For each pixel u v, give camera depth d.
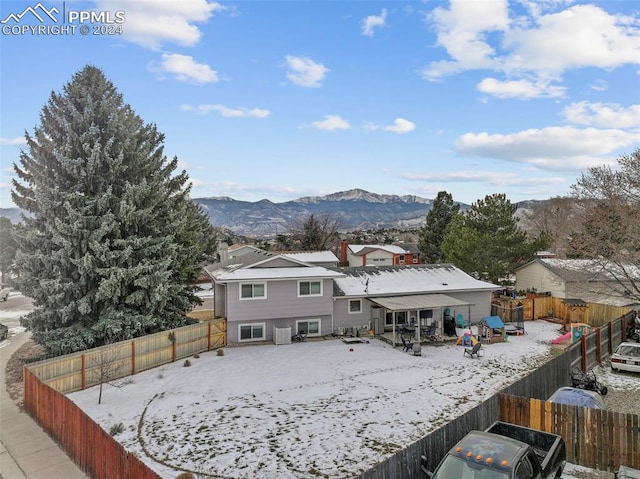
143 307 23.14
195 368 21.08
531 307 33.84
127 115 25.48
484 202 40.12
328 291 28.02
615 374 19.42
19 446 12.28
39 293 21.11
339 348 25.14
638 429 10.37
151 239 23.47
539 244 39.84
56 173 22.00
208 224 51.31
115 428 13.73
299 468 11.39
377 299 28.17
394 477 8.67
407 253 63.94
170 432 13.74
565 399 13.13
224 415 15.16
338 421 14.55
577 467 11.01
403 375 19.94
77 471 10.84
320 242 82.50
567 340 26.09
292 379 19.34
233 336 26.11
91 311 22.05
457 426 10.52
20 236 21.69
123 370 19.64
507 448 8.36
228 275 26.20
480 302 32.16
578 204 29.66
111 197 22.41
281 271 27.55
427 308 26.12
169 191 28.06
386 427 14.04
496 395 12.24
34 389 14.37
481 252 38.53
